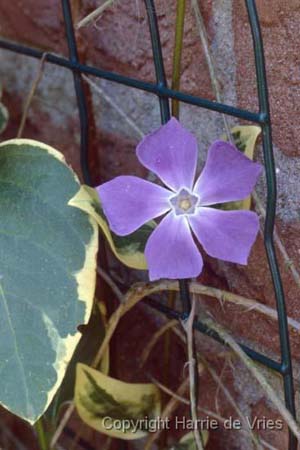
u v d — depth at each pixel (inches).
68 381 15.0
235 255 11.9
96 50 16.0
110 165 16.4
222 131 14.0
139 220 12.2
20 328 12.9
